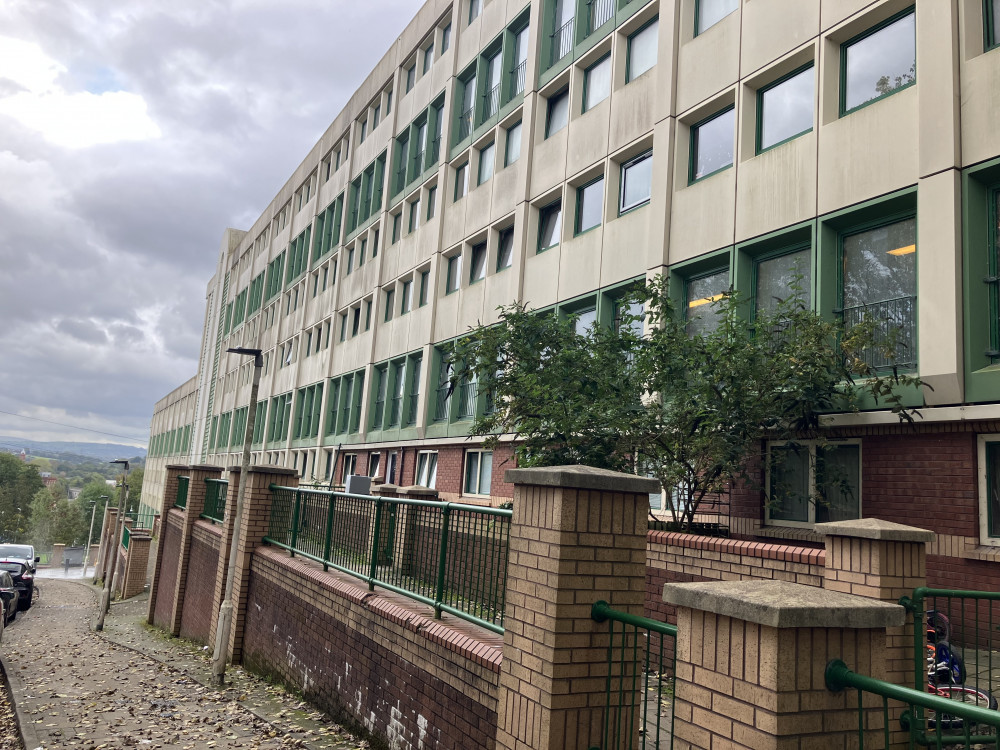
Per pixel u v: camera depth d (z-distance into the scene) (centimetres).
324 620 932
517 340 1154
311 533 1109
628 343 1030
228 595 1198
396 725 700
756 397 898
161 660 1432
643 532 489
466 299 2131
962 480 856
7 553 3262
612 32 1636
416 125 2725
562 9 1914
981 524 835
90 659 1492
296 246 4081
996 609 794
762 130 1261
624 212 1562
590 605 465
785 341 928
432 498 1352
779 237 1157
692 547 811
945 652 580
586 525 470
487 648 562
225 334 5644
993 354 875
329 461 3100
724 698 303
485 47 2236
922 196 944
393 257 2716
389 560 816
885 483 931
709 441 878
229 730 862
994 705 517
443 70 2505
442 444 2138
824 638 289
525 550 501
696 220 1323
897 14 1052
